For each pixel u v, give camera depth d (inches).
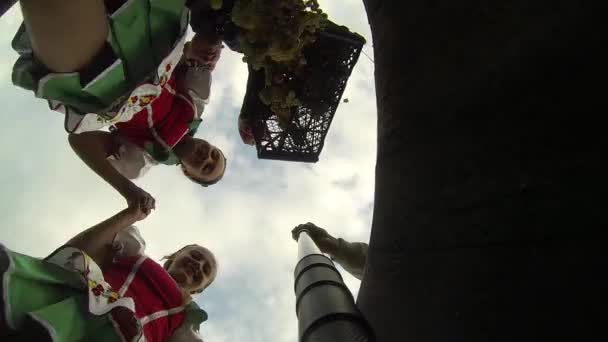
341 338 32.9
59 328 38.9
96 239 50.3
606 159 17.2
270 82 52.7
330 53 55.2
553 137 19.8
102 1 35.1
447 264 25.0
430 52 31.0
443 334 23.8
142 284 54.2
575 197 18.3
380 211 34.7
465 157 25.4
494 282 21.3
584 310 17.0
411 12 34.3
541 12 22.2
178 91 62.2
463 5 28.8
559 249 18.6
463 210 24.6
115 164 59.9
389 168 33.7
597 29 18.7
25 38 38.7
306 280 44.9
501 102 23.4
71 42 34.0
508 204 21.6
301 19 47.0
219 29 57.1
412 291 27.6
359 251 64.3
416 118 31.0
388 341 29.0
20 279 38.3
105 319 43.6
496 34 25.1
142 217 55.5
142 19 41.3
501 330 20.2
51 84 37.9
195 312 59.8
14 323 36.4
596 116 17.9
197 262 65.7
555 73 20.3
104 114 44.3
